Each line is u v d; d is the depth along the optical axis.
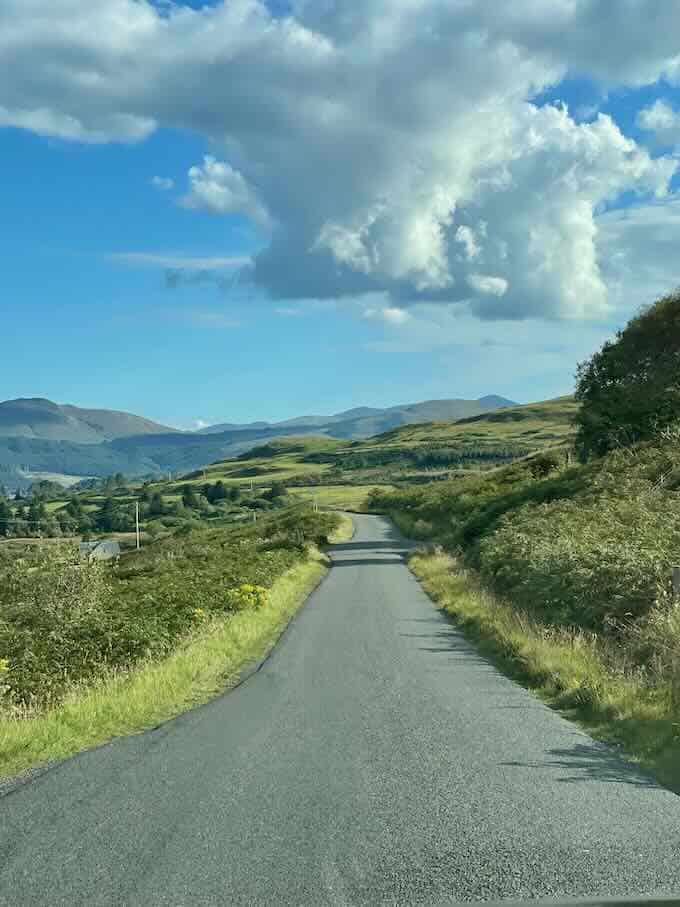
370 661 14.62
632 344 49.09
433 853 5.45
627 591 15.14
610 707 9.75
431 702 10.95
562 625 15.73
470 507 54.88
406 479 192.12
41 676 13.63
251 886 4.98
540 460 67.62
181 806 6.61
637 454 36.81
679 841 5.61
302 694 11.71
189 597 21.67
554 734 9.06
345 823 6.11
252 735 9.22
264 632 18.94
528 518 32.56
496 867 5.17
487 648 15.80
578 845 5.54
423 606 23.78
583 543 20.84
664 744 8.02
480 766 7.72
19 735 9.22
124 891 4.95
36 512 187.00
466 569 29.91
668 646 11.52
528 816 6.19
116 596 24.80
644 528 21.05
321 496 158.62
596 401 49.28
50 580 20.98
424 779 7.29
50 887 5.03
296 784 7.22
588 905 4.50
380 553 48.34
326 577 34.75
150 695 11.45
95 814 6.43
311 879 5.06
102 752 8.55
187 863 5.36
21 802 6.81
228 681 13.26
